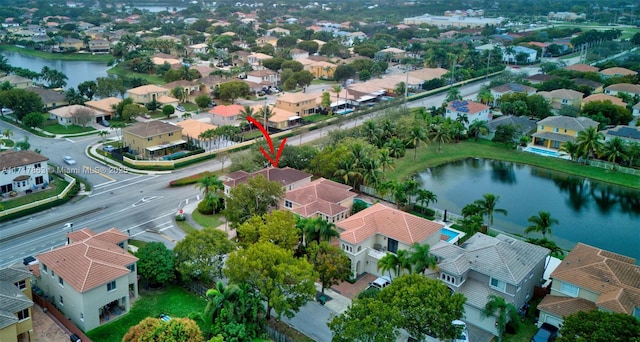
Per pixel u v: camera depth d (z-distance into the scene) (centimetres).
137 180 12412
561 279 7206
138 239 9419
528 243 8300
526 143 15812
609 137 15188
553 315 6950
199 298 7669
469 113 16838
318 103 19138
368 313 6009
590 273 7175
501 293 7219
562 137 15325
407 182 10756
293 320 7212
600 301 6600
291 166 12250
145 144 13875
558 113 17838
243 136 15812
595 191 12850
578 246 8188
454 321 6869
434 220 10531
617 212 11619
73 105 17450
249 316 6669
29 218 10256
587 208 11806
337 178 11819
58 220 10175
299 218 8544
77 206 10844
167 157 13675
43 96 18188
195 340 5925
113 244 7862
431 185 12938
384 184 10931
